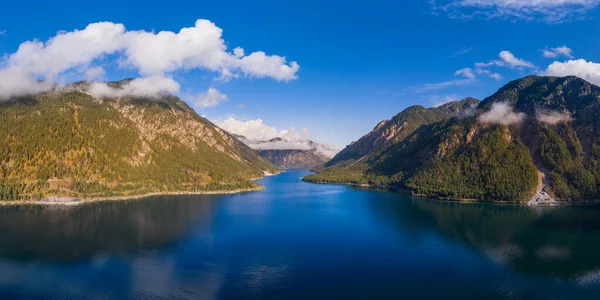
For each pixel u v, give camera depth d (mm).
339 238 157000
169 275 112750
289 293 100250
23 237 154125
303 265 122188
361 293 100688
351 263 124438
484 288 104750
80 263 122812
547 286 106500
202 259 127625
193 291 101250
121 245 143500
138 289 102438
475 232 168125
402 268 119875
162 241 150000
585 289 104250
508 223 188250
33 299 96438
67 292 100562
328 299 96750
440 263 124938
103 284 105750
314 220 196750
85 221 187250
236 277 111500
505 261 127125
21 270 116438
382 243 149000
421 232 168500
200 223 186125
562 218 199625
